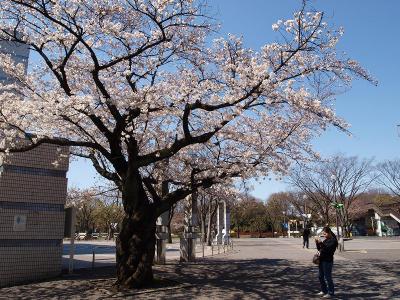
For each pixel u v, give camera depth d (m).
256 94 11.05
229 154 14.25
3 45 13.51
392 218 65.00
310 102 11.30
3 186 13.22
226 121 11.89
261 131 13.83
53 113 10.48
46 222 13.97
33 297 10.79
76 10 10.95
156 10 10.88
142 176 14.53
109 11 11.26
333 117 11.55
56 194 14.34
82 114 10.98
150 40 12.02
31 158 13.91
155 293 11.24
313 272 15.66
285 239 53.50
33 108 10.62
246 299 10.58
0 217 12.98
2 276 12.77
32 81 12.86
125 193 12.29
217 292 11.46
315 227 60.44
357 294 11.09
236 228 71.50
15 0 10.55
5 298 10.70
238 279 13.84
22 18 11.73
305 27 11.02
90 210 58.28
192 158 14.84
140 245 12.05
